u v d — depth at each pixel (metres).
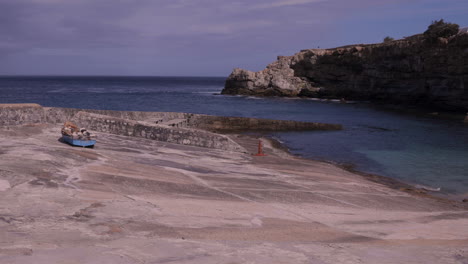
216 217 9.77
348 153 28.81
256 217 10.22
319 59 97.75
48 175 12.30
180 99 90.50
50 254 5.92
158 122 32.12
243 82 104.44
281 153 26.78
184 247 6.84
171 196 11.77
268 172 18.14
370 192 16.52
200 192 12.80
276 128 37.06
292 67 103.62
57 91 117.56
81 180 12.27
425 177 21.86
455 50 65.06
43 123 24.69
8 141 18.33
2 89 128.00
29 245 6.28
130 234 7.53
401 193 17.41
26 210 8.61
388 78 81.56
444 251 7.82
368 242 8.55
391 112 66.12
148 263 5.81
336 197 14.54
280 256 6.66
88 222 8.12
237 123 35.91
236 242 7.57
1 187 10.40
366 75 87.38
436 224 11.73
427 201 16.17
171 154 19.83
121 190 11.73
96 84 193.88
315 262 6.41
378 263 6.57
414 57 74.00
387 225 10.78
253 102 84.50
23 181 11.24
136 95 103.06
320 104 81.44
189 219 9.23
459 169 23.98
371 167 24.33
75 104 72.94
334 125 39.97
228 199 12.25
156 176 14.24
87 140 18.84
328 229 9.61
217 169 17.31
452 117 58.72
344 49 92.25
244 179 15.77
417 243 8.77
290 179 17.05
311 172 19.67
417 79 75.00
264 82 102.44
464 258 7.25
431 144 33.78
